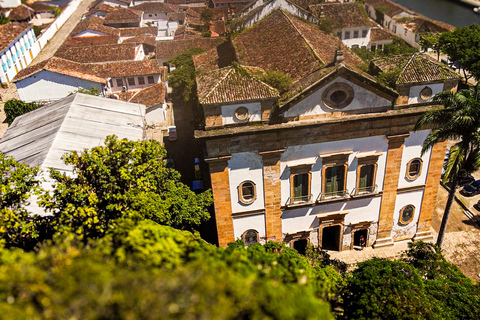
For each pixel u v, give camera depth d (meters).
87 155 24.95
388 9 90.56
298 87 28.09
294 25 38.88
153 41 75.94
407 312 20.86
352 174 31.02
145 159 27.03
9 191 22.77
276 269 15.78
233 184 29.84
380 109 28.83
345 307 22.42
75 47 65.56
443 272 25.66
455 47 58.44
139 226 16.28
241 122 27.64
